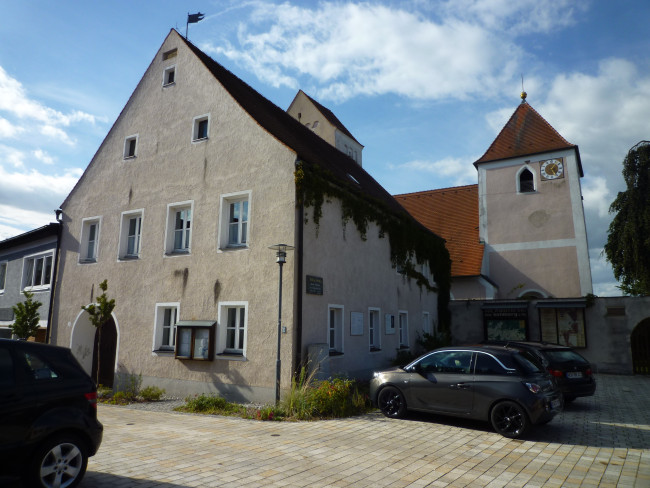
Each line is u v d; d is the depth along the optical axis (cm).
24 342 500
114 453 660
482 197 2995
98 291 1493
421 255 2053
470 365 888
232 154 1310
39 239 1795
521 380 821
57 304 1595
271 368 1127
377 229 1662
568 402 1248
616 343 2020
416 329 1939
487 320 2272
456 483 580
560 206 2781
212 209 1311
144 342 1341
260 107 1644
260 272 1191
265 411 957
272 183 1223
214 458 651
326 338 1266
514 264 2830
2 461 441
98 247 1538
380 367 1578
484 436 820
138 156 1516
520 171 2927
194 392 1220
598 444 785
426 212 3378
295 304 1143
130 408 1120
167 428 846
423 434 826
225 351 1216
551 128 2967
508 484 581
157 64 1555
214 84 1398
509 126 3117
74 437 497
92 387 530
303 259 1195
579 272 2669
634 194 2472
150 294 1368
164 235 1384
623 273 2548
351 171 2069
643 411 1122
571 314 2117
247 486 543
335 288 1338
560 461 680
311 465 635
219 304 1234
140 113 1551
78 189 1647
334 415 974
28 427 459
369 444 753
